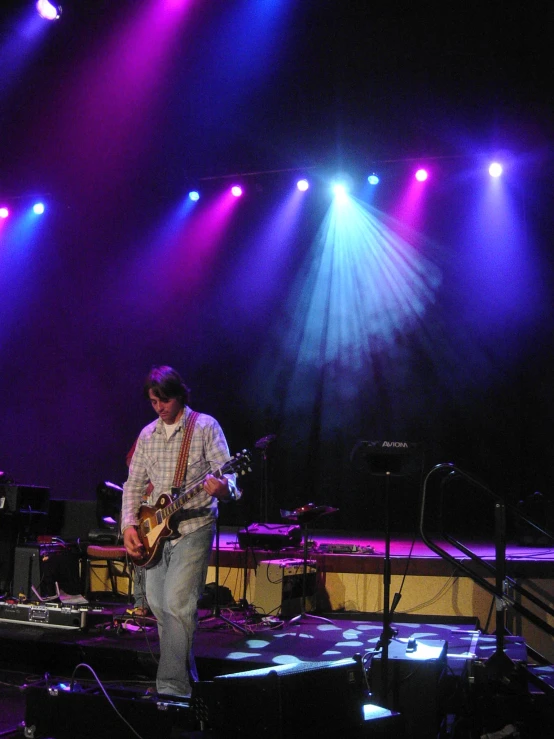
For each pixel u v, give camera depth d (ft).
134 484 13.74
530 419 29.32
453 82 25.38
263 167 29.53
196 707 10.22
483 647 14.78
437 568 19.24
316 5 23.58
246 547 20.27
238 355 32.83
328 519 31.63
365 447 13.12
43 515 22.86
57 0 22.30
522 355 29.32
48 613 17.67
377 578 19.75
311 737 9.57
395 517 30.78
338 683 9.99
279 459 32.14
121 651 15.57
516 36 23.81
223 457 13.19
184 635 12.26
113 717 11.07
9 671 16.34
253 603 19.49
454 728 12.37
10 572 21.86
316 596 20.04
